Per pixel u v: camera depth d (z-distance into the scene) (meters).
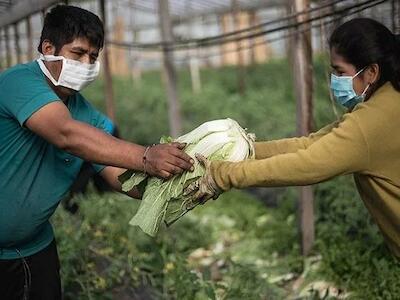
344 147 2.54
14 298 3.33
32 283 3.34
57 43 2.84
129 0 12.54
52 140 2.72
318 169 2.55
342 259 4.91
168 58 9.34
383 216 2.83
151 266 5.07
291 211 6.88
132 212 5.88
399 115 2.58
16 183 2.99
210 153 2.81
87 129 2.69
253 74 15.32
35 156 2.98
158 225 2.87
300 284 5.09
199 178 2.76
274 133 8.72
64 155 3.10
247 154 2.87
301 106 5.34
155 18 17.06
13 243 3.18
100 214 5.91
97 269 5.02
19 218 3.06
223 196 7.87
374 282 4.45
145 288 4.86
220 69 18.00
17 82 2.79
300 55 5.29
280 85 13.11
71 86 2.91
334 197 5.68
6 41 8.26
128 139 11.30
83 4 8.84
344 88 2.71
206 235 6.60
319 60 9.29
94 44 2.87
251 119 10.55
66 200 6.51
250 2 13.40
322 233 5.45
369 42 2.58
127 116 12.02
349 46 2.62
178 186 2.80
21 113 2.71
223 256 6.00
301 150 2.60
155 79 18.27
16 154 2.94
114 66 19.58
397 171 2.65
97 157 2.71
